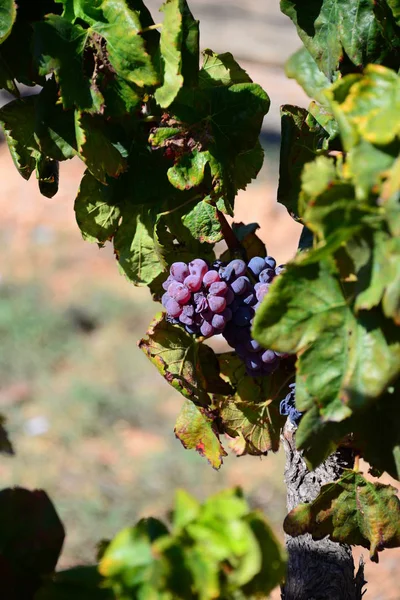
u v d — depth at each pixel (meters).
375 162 1.30
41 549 1.36
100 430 5.15
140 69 1.50
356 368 1.34
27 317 6.25
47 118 1.55
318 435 1.39
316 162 1.31
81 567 1.31
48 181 1.65
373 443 1.42
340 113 1.32
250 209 7.64
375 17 1.50
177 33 1.48
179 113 1.56
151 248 1.64
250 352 1.53
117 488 4.57
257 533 1.26
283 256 7.05
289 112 1.57
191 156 1.56
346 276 1.33
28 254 7.31
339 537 1.54
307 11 1.54
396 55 1.52
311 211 1.30
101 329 6.30
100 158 1.54
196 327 1.54
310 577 1.69
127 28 1.50
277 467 4.77
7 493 1.37
